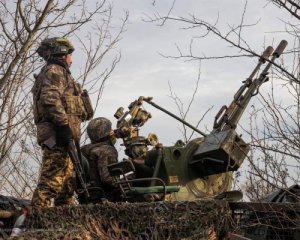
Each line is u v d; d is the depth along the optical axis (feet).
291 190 21.12
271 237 20.31
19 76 21.11
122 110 24.02
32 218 20.85
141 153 23.12
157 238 19.52
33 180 30.19
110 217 20.18
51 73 21.94
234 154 23.13
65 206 20.70
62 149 21.85
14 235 19.44
